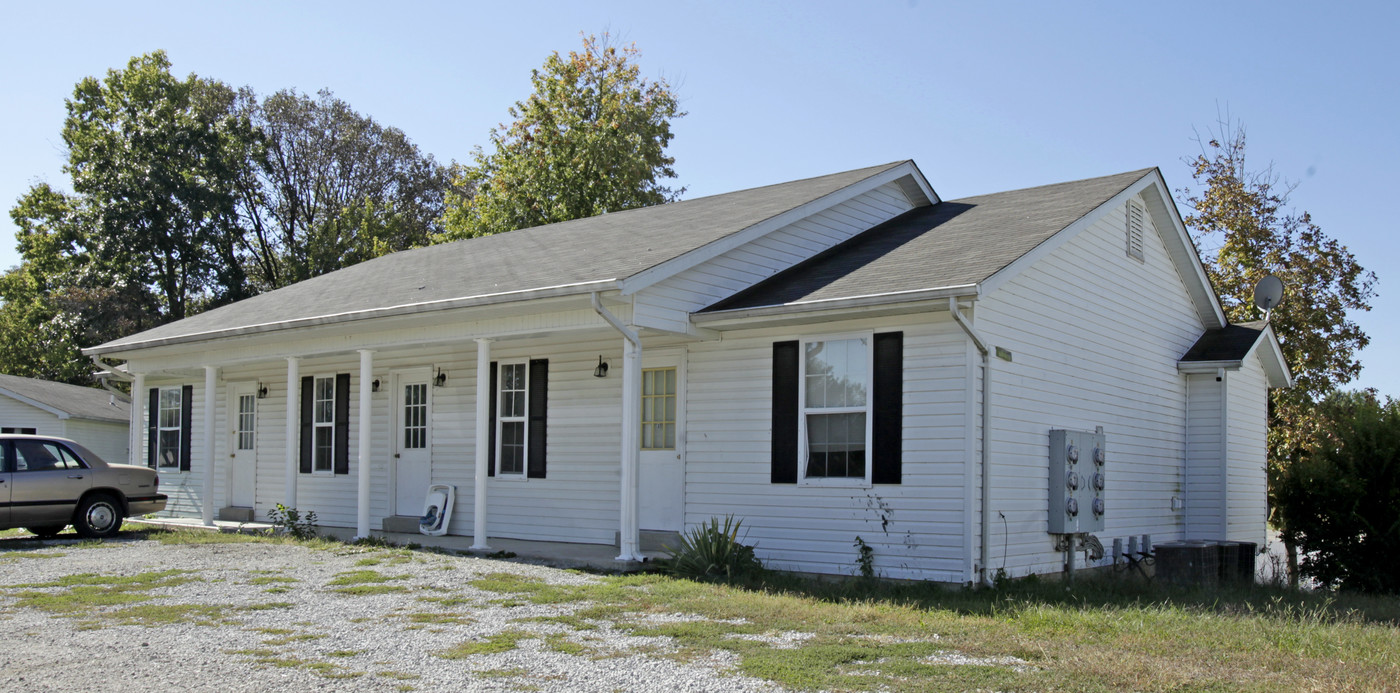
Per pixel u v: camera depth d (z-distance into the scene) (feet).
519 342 50.67
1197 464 54.03
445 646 25.71
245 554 43.68
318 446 60.64
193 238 138.10
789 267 46.70
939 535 36.70
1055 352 42.68
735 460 42.11
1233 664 23.41
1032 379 40.75
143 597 32.89
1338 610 35.78
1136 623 28.07
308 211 157.17
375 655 24.68
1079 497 42.22
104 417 111.24
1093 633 27.02
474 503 49.03
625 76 120.26
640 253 42.93
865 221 52.08
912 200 56.13
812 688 21.53
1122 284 49.29
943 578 36.47
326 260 145.48
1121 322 48.88
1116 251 48.98
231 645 25.80
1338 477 47.47
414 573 37.76
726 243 42.32
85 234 137.69
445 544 47.42
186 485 68.64
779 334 41.32
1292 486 48.75
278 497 62.08
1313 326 77.61
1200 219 83.05
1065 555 42.01
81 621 28.91
